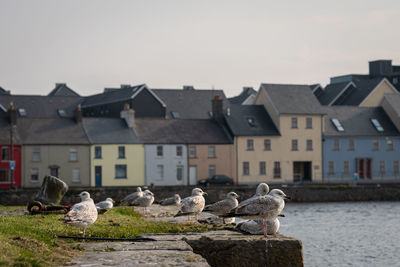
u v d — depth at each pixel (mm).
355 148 93688
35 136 79438
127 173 81938
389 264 34500
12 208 34219
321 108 92750
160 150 83750
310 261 35375
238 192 74375
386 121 97312
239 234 20453
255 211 18234
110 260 15609
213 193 74188
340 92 110000
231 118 90438
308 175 92312
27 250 16047
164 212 32844
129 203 34406
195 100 108938
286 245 18656
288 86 95500
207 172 86062
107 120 85375
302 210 65500
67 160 79562
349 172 93312
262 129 89875
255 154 88562
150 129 86000
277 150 89688
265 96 93688
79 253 16781
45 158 78875
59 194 37344
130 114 84875
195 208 25484
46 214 28188
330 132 92812
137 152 82500
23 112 109500
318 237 44469
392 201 78688
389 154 95188
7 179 77438
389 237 44500
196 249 18875
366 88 107375
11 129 74500
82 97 119625
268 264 18625
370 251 38656
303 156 91062
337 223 52969
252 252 18625
